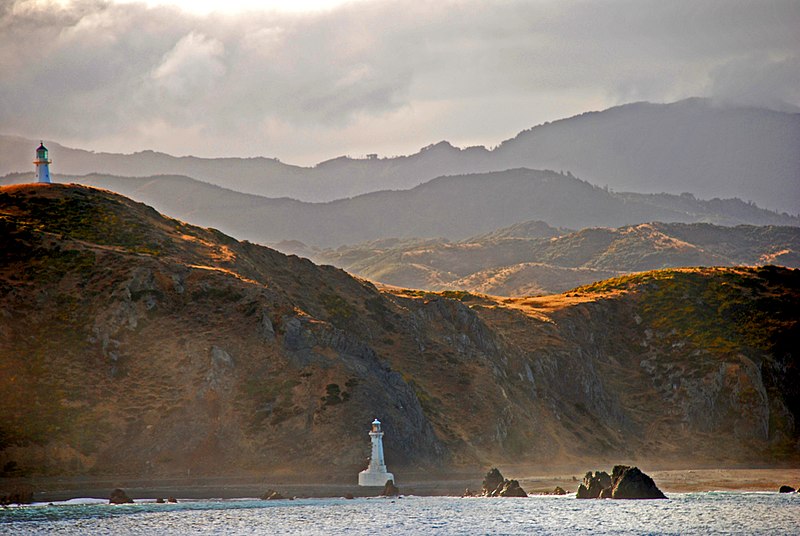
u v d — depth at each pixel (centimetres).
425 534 17338
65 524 17362
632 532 17750
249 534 17125
